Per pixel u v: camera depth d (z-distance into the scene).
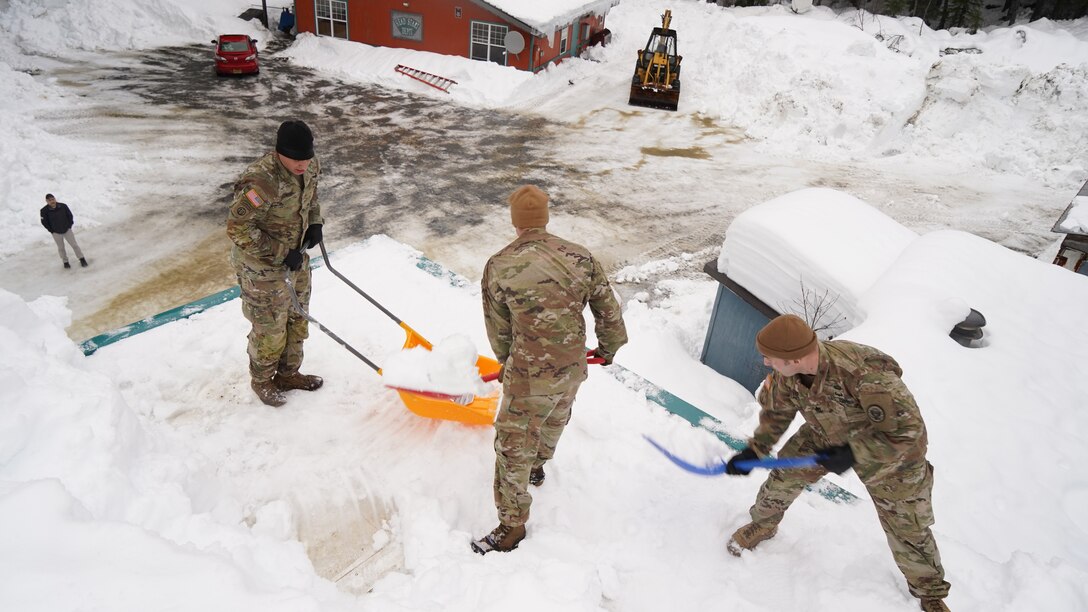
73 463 2.34
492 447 3.36
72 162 11.22
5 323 3.26
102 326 7.49
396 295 4.96
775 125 15.98
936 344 3.64
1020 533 2.80
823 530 2.71
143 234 9.52
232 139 13.48
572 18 19.11
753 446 2.46
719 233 10.77
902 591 2.37
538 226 2.47
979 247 4.64
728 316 6.00
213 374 3.85
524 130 15.45
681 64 20.44
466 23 18.36
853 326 4.47
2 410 2.39
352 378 3.91
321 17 20.08
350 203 11.06
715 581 2.53
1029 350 3.76
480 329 4.61
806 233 4.96
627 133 15.61
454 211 11.00
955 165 14.09
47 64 17.23
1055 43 19.42
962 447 3.14
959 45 20.70
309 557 2.73
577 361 2.48
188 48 19.86
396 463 3.24
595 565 2.56
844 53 16.98
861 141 14.79
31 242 9.02
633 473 3.13
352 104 16.45
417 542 2.75
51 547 1.82
